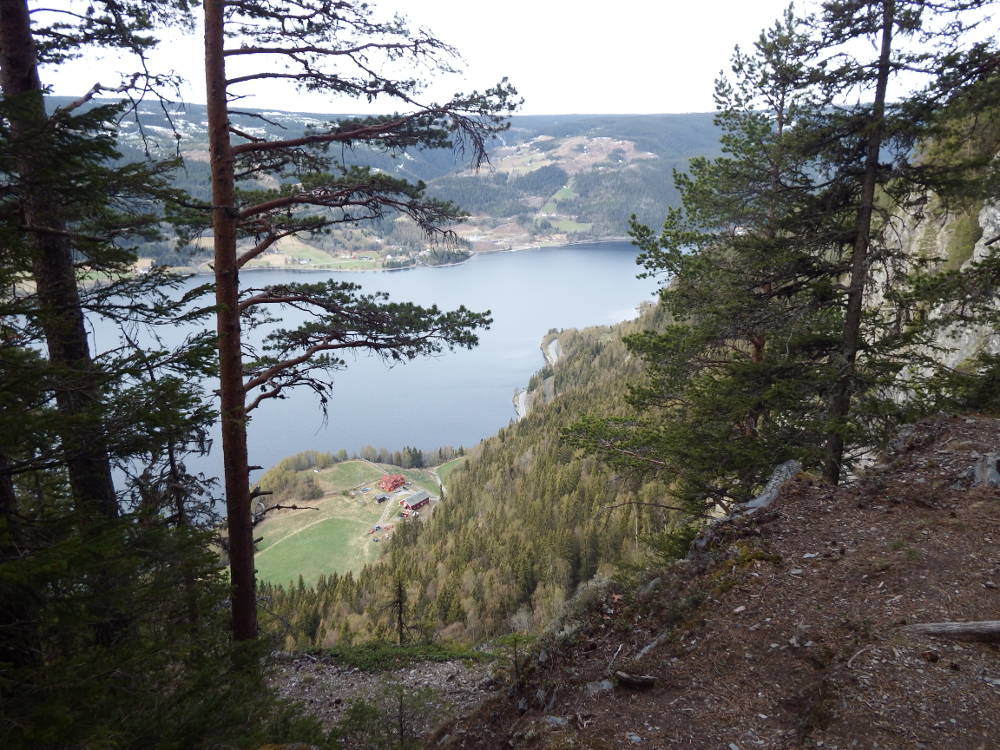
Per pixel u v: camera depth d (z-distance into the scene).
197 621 7.39
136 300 5.76
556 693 5.88
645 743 4.52
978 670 4.50
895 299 11.49
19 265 4.39
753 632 5.71
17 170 4.38
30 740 3.43
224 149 8.41
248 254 8.96
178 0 7.84
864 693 4.37
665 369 13.84
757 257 12.80
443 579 62.75
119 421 4.47
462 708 10.26
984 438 9.52
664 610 6.80
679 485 12.96
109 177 5.03
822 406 12.02
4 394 3.89
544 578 60.03
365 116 9.37
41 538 4.39
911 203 11.46
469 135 9.22
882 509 7.97
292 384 10.27
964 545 6.58
